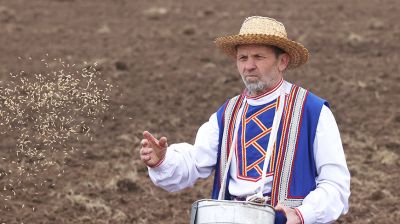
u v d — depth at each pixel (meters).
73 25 28.12
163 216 13.37
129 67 22.66
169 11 30.44
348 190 7.99
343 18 28.61
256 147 8.06
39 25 27.89
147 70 22.48
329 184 7.92
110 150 16.34
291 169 7.96
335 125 8.12
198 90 20.92
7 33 26.44
